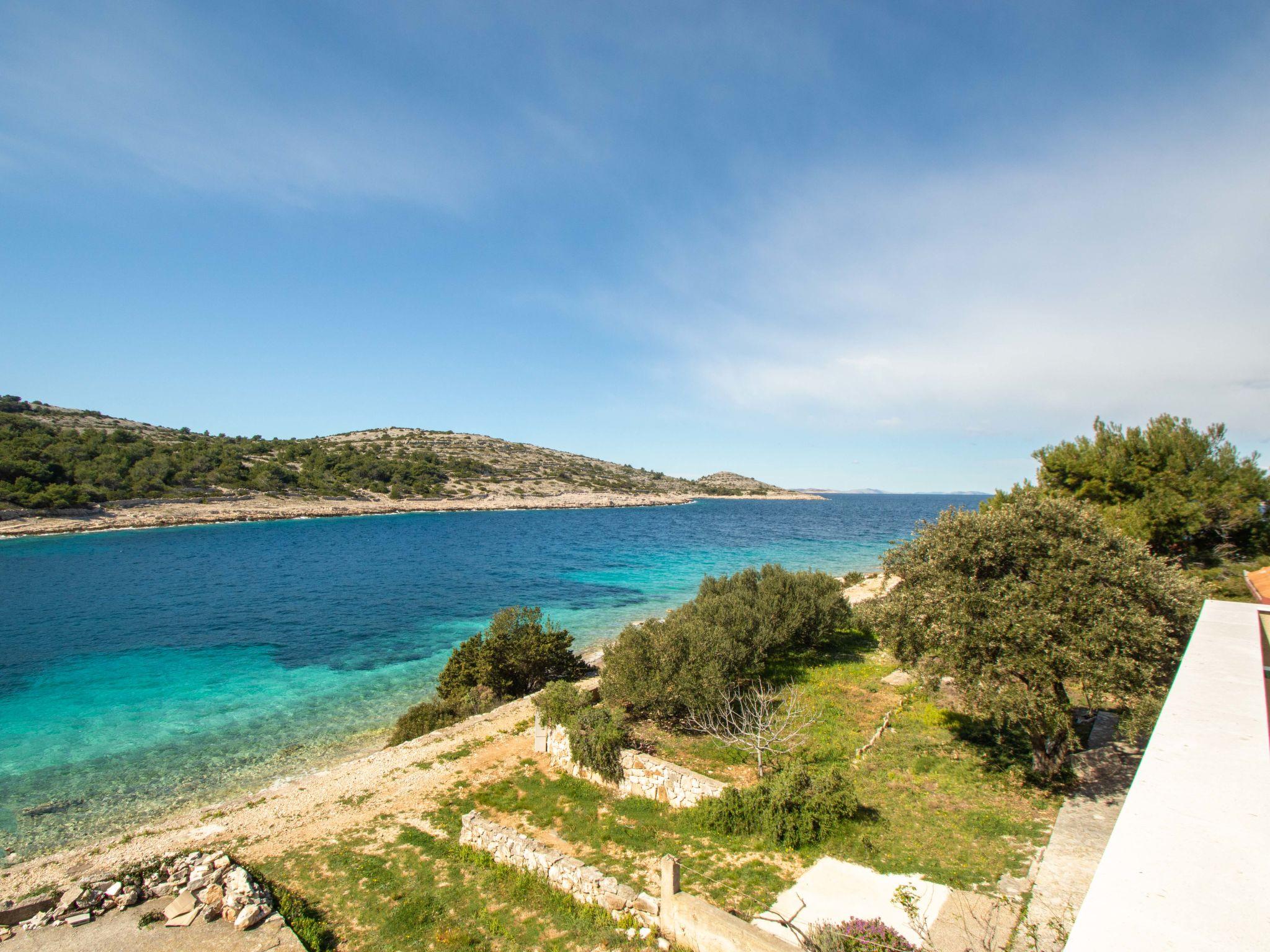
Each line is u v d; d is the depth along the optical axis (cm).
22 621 4269
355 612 4694
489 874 1287
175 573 6153
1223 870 310
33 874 1395
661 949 1020
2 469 9206
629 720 2100
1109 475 2930
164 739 2362
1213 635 748
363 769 1866
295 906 1193
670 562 7506
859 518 17362
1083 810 1369
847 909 1059
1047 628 1295
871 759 1731
